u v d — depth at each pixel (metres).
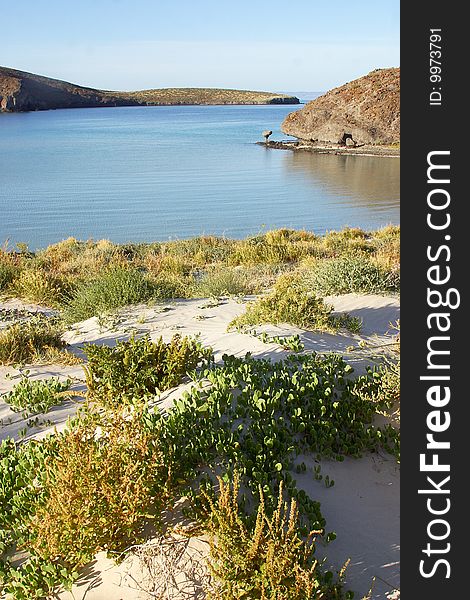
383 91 75.81
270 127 130.50
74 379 6.93
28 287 12.31
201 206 35.34
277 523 3.33
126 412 5.17
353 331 8.05
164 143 88.88
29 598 3.53
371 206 34.81
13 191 42.75
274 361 6.39
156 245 19.83
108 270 13.62
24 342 7.98
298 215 32.09
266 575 3.20
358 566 3.64
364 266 10.60
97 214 33.03
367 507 4.20
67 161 64.81
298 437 4.81
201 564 3.52
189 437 4.48
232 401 5.09
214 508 3.54
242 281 12.12
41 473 4.16
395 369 5.71
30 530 3.86
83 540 3.51
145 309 10.07
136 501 3.50
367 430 4.97
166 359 6.03
